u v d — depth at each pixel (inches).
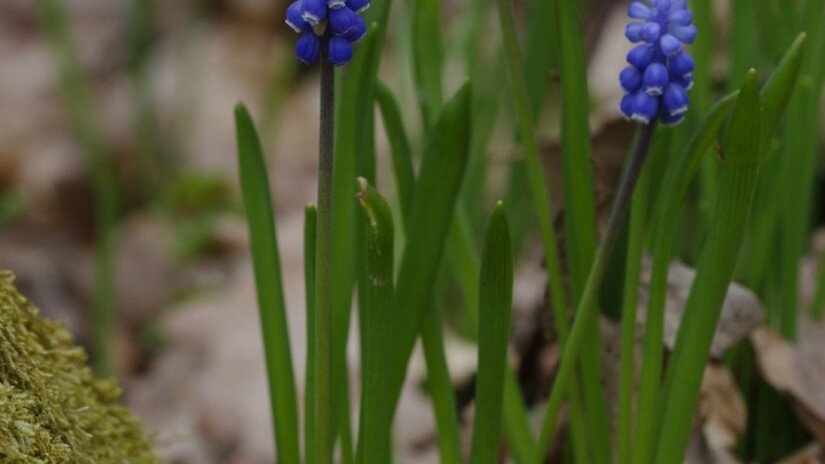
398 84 49.8
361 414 33.5
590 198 33.5
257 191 33.2
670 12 30.3
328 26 29.6
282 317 33.5
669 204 32.2
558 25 32.9
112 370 54.7
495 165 58.3
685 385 32.5
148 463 34.9
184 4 90.0
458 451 34.6
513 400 35.0
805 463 37.4
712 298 32.0
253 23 95.0
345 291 33.6
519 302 54.2
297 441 33.9
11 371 31.7
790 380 37.7
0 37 93.6
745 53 37.0
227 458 51.9
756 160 31.0
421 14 34.4
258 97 90.5
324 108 30.2
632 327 32.9
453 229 34.8
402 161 33.6
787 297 38.1
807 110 37.0
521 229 48.1
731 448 37.0
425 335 34.0
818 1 36.4
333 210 33.4
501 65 46.8
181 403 55.3
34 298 63.2
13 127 86.4
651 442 33.1
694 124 36.1
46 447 31.6
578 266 33.7
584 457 34.4
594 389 34.0
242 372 55.6
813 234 50.2
